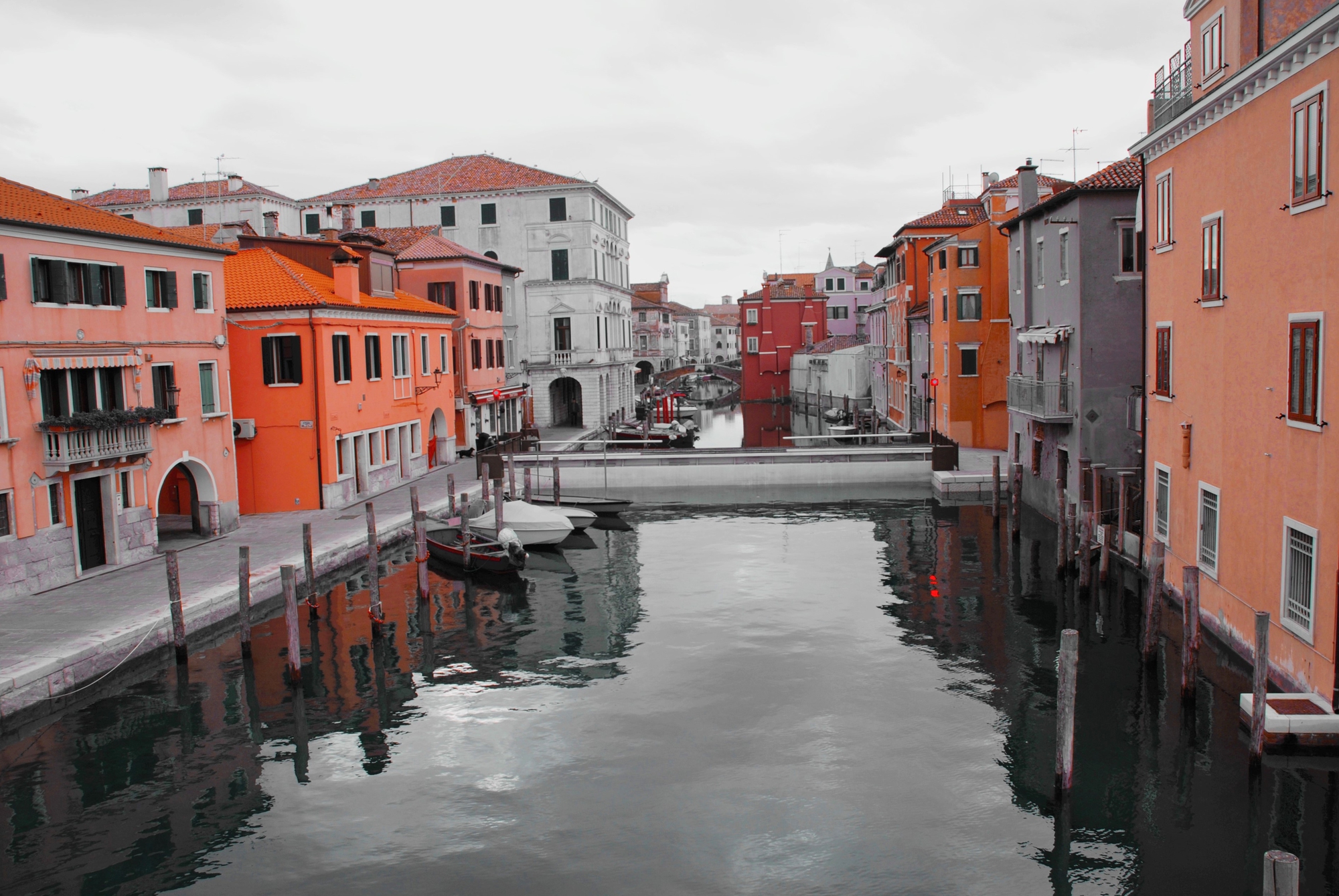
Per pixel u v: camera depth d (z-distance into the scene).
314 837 12.36
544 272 61.84
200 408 25.38
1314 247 13.74
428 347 39.91
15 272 19.36
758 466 41.03
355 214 63.03
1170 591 20.19
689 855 11.74
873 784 13.39
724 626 21.02
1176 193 19.47
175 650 18.39
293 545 25.06
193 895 11.16
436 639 20.47
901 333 56.53
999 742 14.63
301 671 18.06
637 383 112.75
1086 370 25.94
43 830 12.62
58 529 20.48
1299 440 14.30
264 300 30.03
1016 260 33.19
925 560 26.73
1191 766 13.52
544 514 29.69
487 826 12.53
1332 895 10.58
